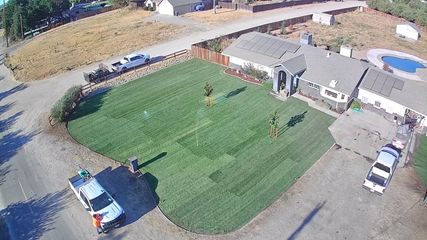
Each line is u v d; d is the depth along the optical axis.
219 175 33.44
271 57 49.94
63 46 69.38
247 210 29.70
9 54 74.00
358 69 44.78
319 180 32.78
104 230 27.66
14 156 36.88
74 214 29.67
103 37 70.94
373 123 40.91
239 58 51.88
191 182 32.69
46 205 30.64
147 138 38.84
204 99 45.91
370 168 34.00
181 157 35.81
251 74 50.62
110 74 52.84
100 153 36.72
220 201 30.64
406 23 75.56
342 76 44.09
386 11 87.88
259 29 69.94
